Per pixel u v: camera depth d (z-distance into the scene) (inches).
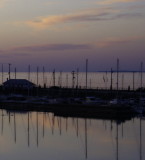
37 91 5930.1
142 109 4249.5
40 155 2492.6
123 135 3166.8
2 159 2388.0
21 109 5147.6
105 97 5413.4
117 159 2393.0
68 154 2522.1
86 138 3061.0
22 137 3132.4
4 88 6643.7
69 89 6456.7
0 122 3964.1
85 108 4461.1
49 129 3511.3
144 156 2469.2
